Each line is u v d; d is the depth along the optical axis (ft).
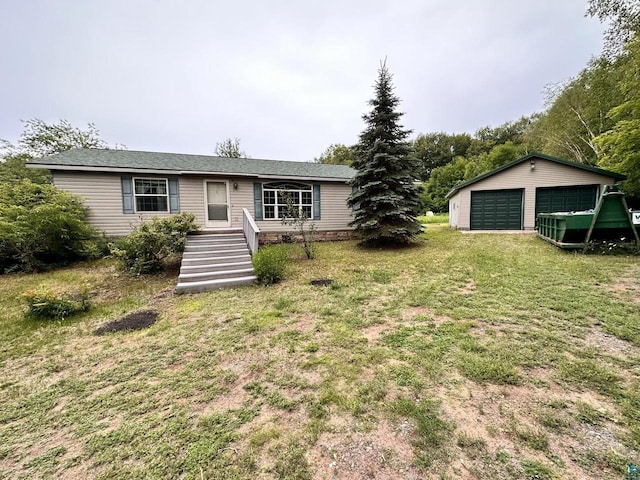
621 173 33.06
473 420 6.21
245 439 6.00
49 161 27.30
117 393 7.86
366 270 21.26
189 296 17.01
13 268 23.61
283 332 11.37
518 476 4.86
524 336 9.95
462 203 43.29
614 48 36.63
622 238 23.39
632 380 7.33
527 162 39.29
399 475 5.00
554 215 25.70
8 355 10.23
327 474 5.08
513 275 17.54
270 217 35.88
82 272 23.29
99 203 28.60
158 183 30.60
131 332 12.03
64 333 12.06
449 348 9.36
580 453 5.26
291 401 7.17
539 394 6.97
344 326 11.64
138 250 21.81
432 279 17.97
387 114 29.81
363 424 6.26
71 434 6.37
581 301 12.80
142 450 5.82
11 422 6.84
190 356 9.84
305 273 21.12
